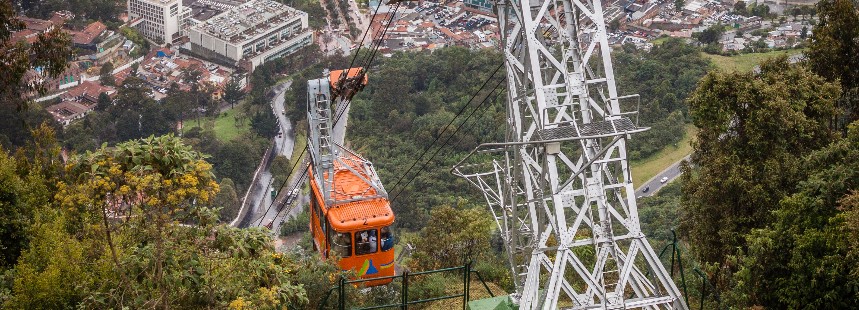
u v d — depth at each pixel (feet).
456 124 261.65
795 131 82.43
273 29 435.53
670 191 207.62
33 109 318.24
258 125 342.64
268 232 66.59
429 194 226.99
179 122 355.77
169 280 61.46
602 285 63.16
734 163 82.33
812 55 95.96
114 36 440.04
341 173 99.91
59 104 356.18
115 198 61.05
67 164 61.26
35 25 420.77
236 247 63.82
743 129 84.58
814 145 84.33
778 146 81.71
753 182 81.66
